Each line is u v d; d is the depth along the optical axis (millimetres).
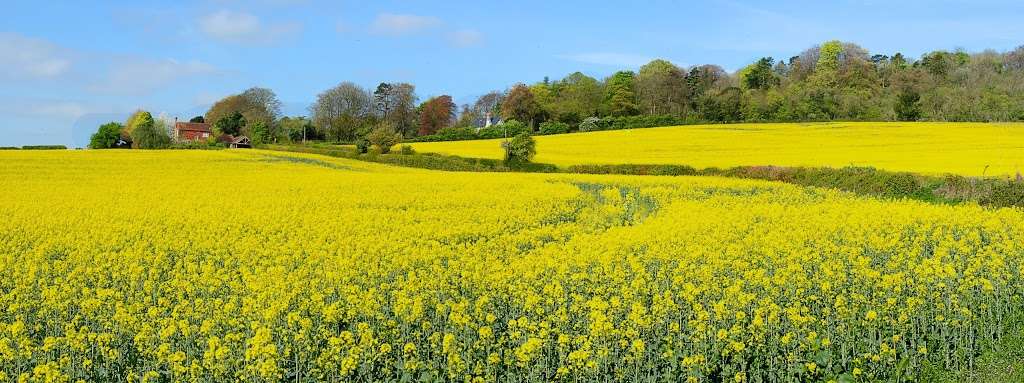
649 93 120500
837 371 10562
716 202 30125
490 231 21688
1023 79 101625
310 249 18062
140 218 23453
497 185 35969
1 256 17141
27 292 13742
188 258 17328
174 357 9398
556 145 74812
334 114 120562
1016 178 35469
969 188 34500
